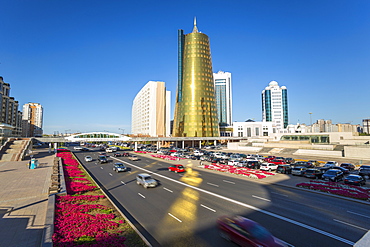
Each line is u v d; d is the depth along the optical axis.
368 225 14.09
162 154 67.69
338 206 17.97
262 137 109.25
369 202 18.56
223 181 28.17
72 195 20.75
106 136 78.12
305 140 78.81
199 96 136.12
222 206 18.06
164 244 11.86
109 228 13.53
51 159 49.59
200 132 132.62
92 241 11.62
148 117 167.25
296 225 14.10
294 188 24.28
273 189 23.94
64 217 14.84
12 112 125.00
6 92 117.00
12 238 12.02
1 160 46.06
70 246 10.95
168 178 30.28
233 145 91.31
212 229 13.70
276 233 12.92
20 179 27.38
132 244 11.55
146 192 22.91
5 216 15.25
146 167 41.31
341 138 70.44
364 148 49.94
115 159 55.12
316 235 12.68
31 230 13.09
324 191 22.20
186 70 140.88
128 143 154.88
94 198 20.05
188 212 16.75
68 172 33.22
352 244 11.60
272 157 50.34
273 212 16.56
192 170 37.72
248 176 30.84
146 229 13.80
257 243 10.18
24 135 185.75
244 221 11.81
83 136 74.38
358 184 24.59
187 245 11.71
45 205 17.61
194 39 142.12
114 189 24.61
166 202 19.38
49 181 26.23
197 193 22.20
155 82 167.25
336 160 49.38
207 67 141.62
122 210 17.39
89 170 38.41
